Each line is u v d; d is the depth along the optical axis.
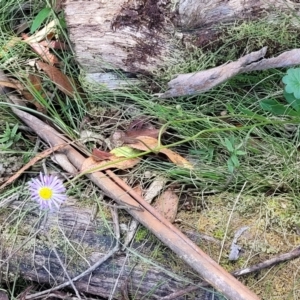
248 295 0.32
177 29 0.39
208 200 0.37
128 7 0.39
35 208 0.38
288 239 0.35
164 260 0.35
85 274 0.36
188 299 0.34
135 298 0.36
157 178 0.38
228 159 0.39
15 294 0.38
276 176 0.38
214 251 0.35
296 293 0.33
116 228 0.36
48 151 0.39
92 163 0.38
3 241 0.37
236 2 0.39
